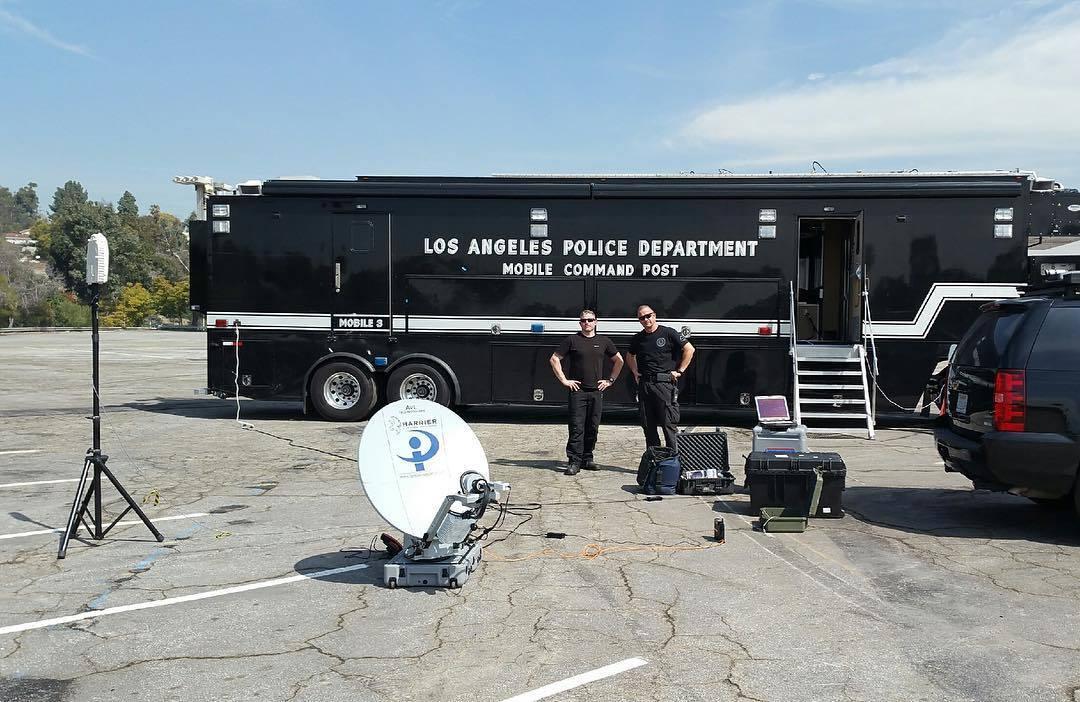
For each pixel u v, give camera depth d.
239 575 5.89
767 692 4.04
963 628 4.85
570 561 6.18
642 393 9.16
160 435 12.38
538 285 13.05
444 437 5.81
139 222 101.06
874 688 4.07
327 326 13.34
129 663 4.41
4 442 11.77
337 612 5.15
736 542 6.68
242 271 13.40
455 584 5.56
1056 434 6.45
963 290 12.48
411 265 13.19
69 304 71.75
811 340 13.73
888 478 9.19
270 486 8.91
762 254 12.75
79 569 6.03
